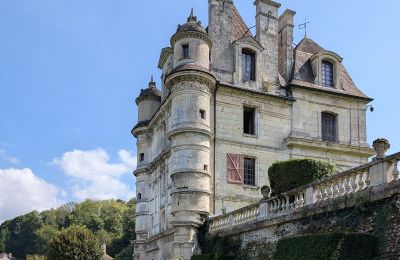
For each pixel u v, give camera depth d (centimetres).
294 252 1691
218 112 3278
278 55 3788
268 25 3628
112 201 12950
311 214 1873
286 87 3538
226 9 3541
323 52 3675
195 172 3034
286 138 3409
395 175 1543
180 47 3250
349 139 3616
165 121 3694
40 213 13050
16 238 12312
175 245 2980
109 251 9394
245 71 3459
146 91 4334
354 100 3697
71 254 6212
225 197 3153
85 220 11619
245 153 3291
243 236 2414
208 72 3167
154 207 3900
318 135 3525
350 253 1518
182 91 3152
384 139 1612
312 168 2305
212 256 2416
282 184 2381
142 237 4044
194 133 3092
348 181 1741
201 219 2983
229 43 3478
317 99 3591
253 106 3397
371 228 1588
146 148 4200
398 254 1467
